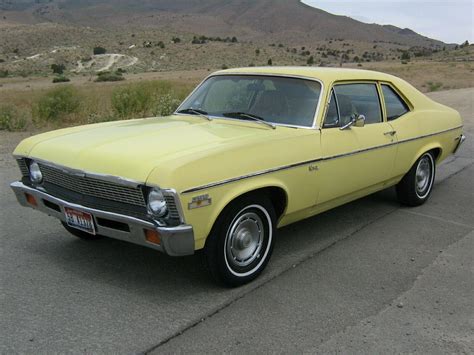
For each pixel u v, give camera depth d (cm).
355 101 524
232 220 393
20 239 508
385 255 486
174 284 415
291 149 431
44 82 9275
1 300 383
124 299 388
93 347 326
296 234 538
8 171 791
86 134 444
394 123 572
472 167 899
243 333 345
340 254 486
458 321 368
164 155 370
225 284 405
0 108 1520
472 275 445
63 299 386
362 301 393
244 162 391
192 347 328
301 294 403
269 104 489
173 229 348
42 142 442
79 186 396
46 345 327
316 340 339
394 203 662
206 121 486
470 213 626
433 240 529
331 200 497
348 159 491
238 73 539
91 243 500
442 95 2284
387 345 336
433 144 635
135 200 366
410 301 395
